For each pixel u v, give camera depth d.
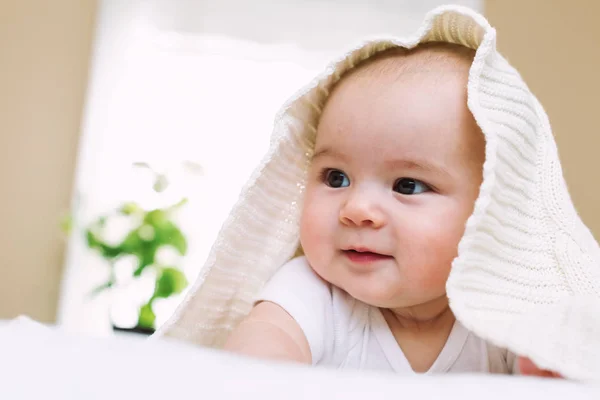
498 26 2.01
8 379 0.29
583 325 0.52
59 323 1.93
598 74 1.95
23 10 2.06
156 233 1.87
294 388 0.30
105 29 2.08
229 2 2.11
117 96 2.06
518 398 0.32
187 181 2.01
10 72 2.03
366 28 2.11
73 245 1.97
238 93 2.07
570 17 2.00
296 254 0.76
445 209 0.62
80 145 2.03
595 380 0.43
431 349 0.67
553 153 0.68
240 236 0.70
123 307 1.90
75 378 0.30
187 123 2.06
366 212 0.61
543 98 1.95
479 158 0.63
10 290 1.96
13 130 2.02
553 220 0.65
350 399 0.30
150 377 0.30
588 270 0.63
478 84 0.61
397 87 0.65
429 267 0.61
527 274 0.61
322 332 0.64
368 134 0.63
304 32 2.10
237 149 2.04
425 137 0.62
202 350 0.34
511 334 0.48
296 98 0.71
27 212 2.00
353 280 0.63
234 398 0.29
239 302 0.73
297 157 0.74
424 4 2.11
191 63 2.08
